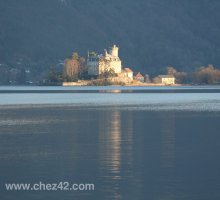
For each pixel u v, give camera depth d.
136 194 91.25
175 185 95.81
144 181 98.25
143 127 171.50
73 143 137.12
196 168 107.31
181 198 89.12
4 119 199.50
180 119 196.00
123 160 114.69
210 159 115.44
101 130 163.88
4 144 135.25
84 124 181.38
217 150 126.00
